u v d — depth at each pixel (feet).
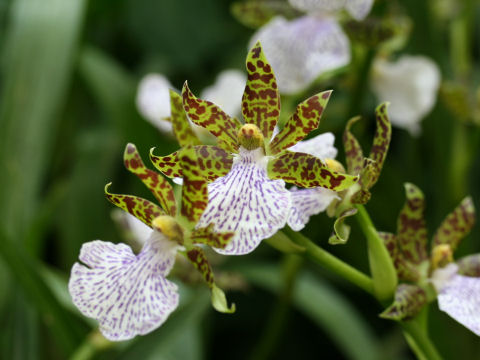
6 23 2.52
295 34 1.99
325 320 2.13
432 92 2.07
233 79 2.01
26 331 1.91
